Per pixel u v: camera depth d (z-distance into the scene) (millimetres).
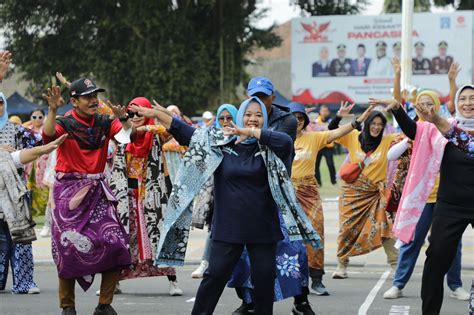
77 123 13461
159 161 16500
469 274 19938
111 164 16250
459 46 58625
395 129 22500
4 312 15133
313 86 60688
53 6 58375
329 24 60219
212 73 58938
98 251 13344
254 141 11703
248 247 11711
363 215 18766
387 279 19141
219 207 11672
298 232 11641
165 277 19672
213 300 11672
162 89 57625
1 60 15188
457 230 12672
